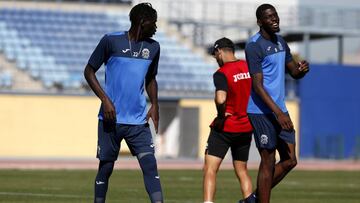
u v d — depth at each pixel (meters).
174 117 99.75
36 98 92.62
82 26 107.00
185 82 102.94
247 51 28.58
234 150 32.09
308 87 105.38
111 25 109.00
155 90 28.02
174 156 99.44
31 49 100.31
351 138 107.44
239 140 31.66
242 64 31.50
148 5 27.52
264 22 28.64
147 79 28.02
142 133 27.42
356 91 107.88
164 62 104.88
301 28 111.06
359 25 122.56
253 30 113.31
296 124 104.56
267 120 28.75
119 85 27.30
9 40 100.75
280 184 56.62
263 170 29.03
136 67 27.31
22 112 92.12
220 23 112.31
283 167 29.31
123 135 27.47
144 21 27.14
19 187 48.59
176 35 110.56
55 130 93.12
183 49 108.12
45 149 92.81
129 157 94.44
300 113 104.75
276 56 28.75
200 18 122.38
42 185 50.56
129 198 42.69
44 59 99.38
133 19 27.31
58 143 93.31
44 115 92.81
